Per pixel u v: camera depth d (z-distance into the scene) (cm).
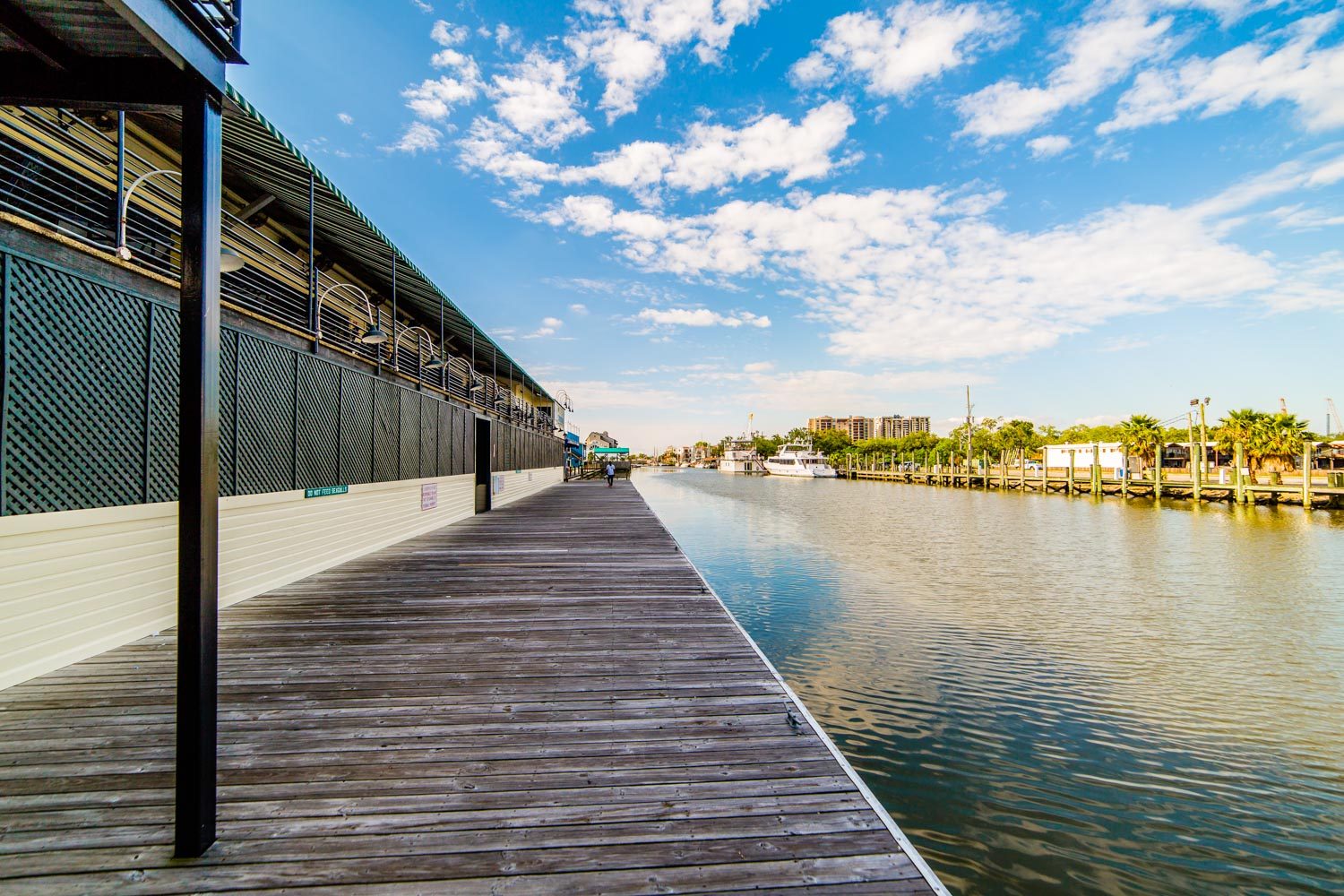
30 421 360
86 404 399
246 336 565
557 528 1156
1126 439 4678
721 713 311
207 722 196
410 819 215
